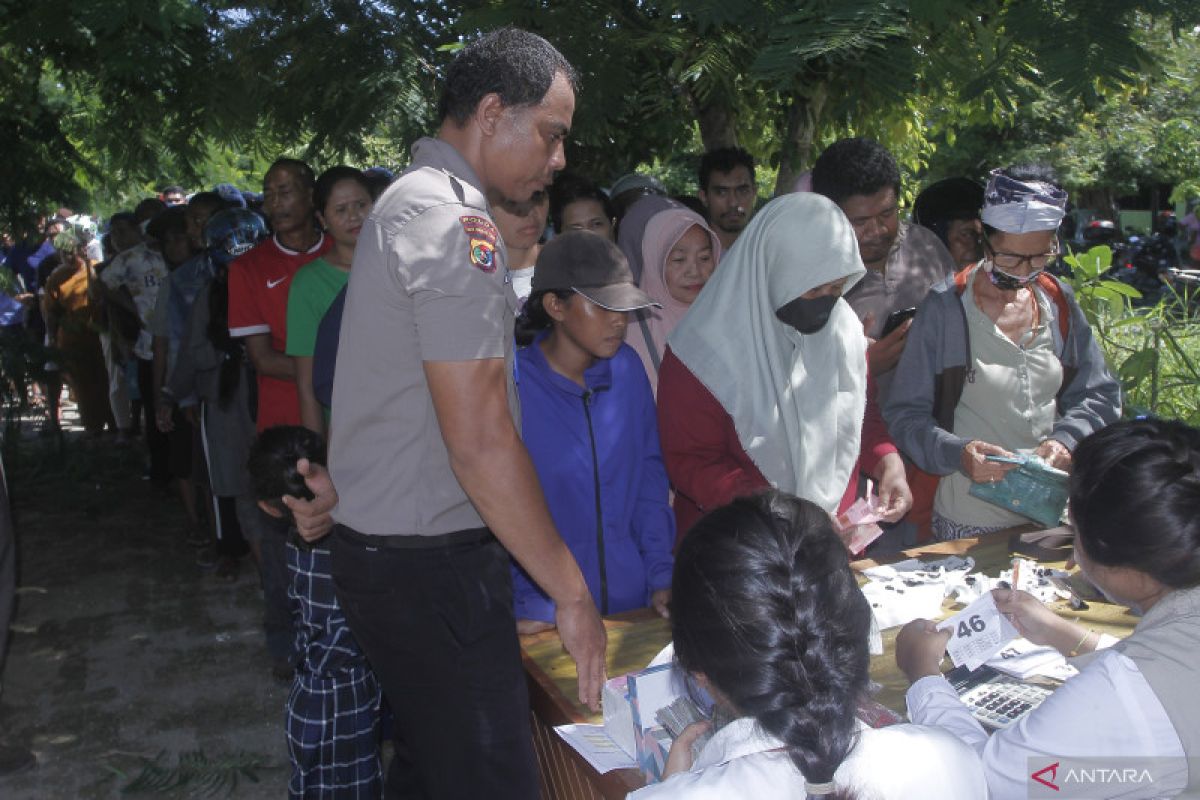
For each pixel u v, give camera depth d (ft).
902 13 7.96
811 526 4.23
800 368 8.13
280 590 10.91
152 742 11.46
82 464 22.72
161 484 21.57
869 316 10.28
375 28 11.36
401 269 5.71
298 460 7.95
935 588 7.35
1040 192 8.59
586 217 11.76
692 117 15.67
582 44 10.43
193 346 13.98
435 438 6.03
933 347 9.27
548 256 7.75
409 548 6.10
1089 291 17.66
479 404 5.69
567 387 7.88
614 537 7.99
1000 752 4.70
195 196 17.53
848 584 4.12
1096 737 4.57
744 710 4.08
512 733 6.28
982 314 9.13
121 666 13.37
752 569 4.02
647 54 11.44
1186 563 4.67
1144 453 4.79
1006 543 8.70
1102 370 9.59
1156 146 39.11
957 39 9.33
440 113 6.39
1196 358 17.08
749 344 8.00
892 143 14.96
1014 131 37.17
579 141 10.91
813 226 7.77
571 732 5.90
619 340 7.75
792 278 7.73
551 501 7.84
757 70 7.70
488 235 5.84
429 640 6.23
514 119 6.09
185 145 13.76
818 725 3.82
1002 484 8.21
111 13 9.77
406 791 8.14
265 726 11.82
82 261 25.25
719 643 4.00
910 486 9.94
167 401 16.99
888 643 6.81
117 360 24.75
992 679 6.15
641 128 15.58
